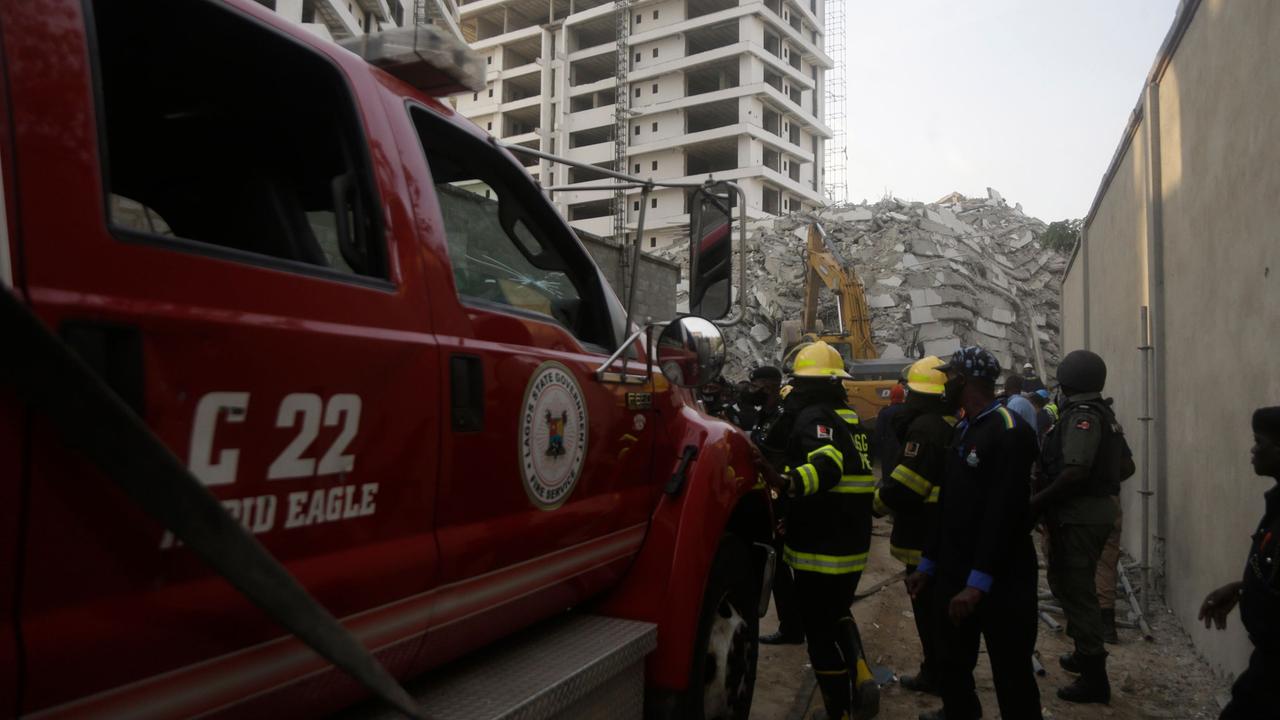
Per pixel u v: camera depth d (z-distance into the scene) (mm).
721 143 68625
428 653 1834
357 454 1579
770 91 67125
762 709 4430
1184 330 6012
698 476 2924
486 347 1996
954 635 3395
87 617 1129
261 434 1389
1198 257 5641
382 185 1831
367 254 1789
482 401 1944
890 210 35875
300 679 1461
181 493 1076
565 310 2842
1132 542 8383
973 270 32500
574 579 2361
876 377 18156
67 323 1134
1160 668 5254
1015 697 3205
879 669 4977
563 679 2059
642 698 2557
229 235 2098
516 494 2064
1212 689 4848
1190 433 5801
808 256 22844
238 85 1906
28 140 1147
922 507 4504
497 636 2111
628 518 2652
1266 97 4320
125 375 1197
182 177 2178
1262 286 4355
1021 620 3195
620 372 2637
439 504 1792
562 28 75062
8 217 1104
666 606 2686
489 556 1953
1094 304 11977
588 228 68688
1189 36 5938
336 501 1532
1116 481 4770
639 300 14766
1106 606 5738
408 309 1781
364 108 1865
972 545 3324
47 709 1098
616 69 72688
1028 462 3197
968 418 3465
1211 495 5230
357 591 1562
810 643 3977
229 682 1332
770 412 6895
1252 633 2861
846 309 21875
